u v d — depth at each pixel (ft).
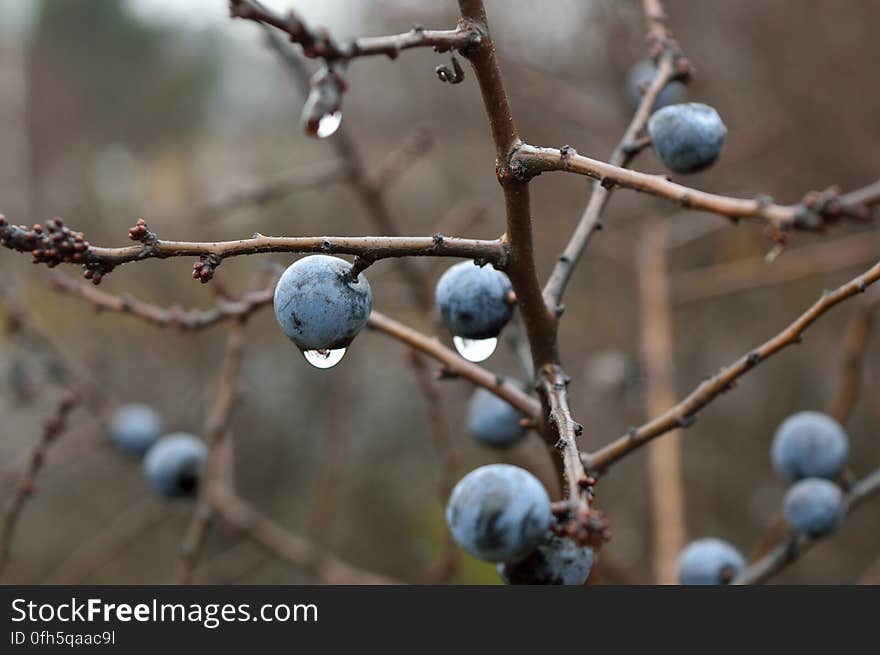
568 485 4.44
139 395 22.82
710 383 5.44
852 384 9.28
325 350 5.07
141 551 20.40
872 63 17.17
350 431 22.93
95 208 30.09
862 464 18.26
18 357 13.43
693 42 18.15
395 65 21.02
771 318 20.07
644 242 14.75
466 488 4.64
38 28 36.40
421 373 10.18
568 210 19.95
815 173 18.16
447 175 22.30
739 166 18.56
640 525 19.17
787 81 17.75
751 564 9.05
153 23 36.45
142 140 35.35
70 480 22.95
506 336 7.41
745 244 19.89
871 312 9.13
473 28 4.46
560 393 5.06
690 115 5.76
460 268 5.78
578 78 19.61
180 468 9.96
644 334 13.55
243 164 29.71
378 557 20.26
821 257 15.14
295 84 11.11
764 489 19.04
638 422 20.27
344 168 11.39
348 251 4.58
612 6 16.93
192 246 4.31
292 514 22.16
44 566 20.72
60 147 33.91
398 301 14.48
